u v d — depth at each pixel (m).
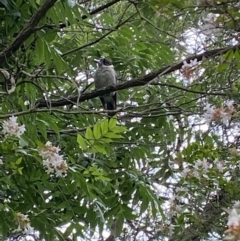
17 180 4.24
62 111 4.01
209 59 2.98
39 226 4.45
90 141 3.62
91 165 4.76
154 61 5.32
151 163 5.31
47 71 4.96
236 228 1.80
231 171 3.97
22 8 4.11
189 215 4.09
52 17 4.04
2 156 3.59
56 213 4.61
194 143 3.98
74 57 5.27
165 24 4.18
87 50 5.36
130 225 5.86
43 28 4.14
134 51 5.31
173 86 4.20
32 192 4.34
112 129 3.60
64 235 4.56
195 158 3.96
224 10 2.63
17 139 3.63
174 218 4.32
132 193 4.88
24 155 3.80
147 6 4.43
